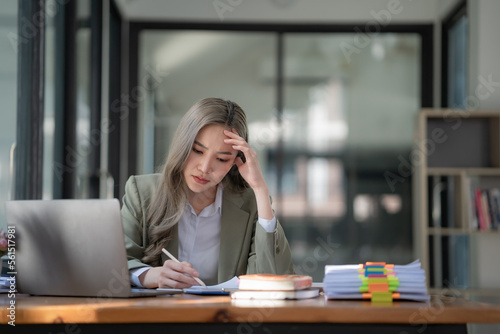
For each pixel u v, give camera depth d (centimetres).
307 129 588
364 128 586
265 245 195
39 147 318
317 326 143
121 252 159
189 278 185
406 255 580
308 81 589
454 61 556
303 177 586
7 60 287
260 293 160
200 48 589
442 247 540
